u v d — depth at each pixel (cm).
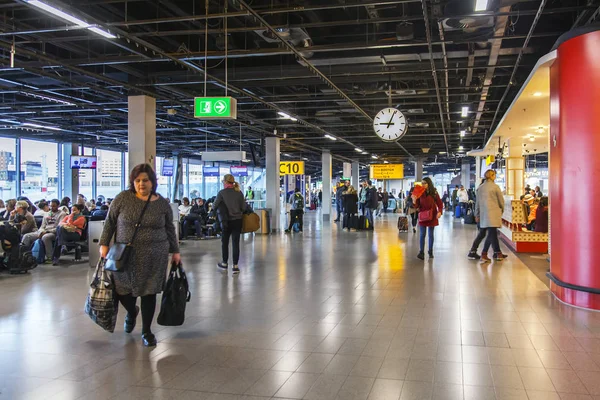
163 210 470
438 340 473
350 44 919
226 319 561
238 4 786
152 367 405
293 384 367
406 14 895
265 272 905
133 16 862
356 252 1220
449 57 1064
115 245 447
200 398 343
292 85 1307
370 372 390
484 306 614
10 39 952
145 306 465
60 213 1112
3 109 1664
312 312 592
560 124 621
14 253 897
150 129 1310
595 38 571
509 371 389
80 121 1959
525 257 1084
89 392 355
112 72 1239
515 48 989
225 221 902
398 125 1212
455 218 2878
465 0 796
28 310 612
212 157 2194
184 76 1202
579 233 599
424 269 923
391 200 4331
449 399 337
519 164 1866
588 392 347
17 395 350
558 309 595
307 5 784
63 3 716
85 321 557
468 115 1864
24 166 2452
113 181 3189
